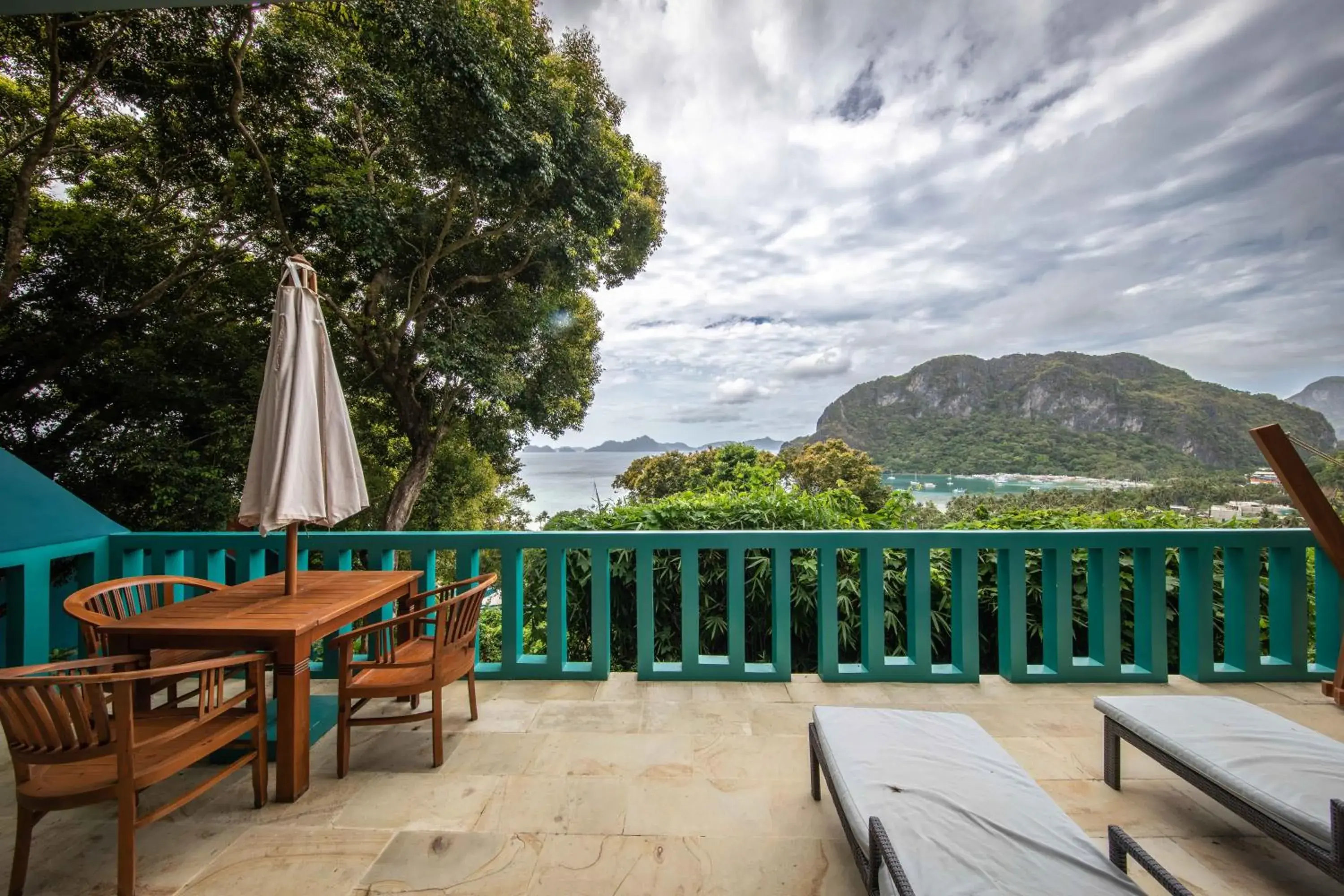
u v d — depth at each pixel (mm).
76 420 10133
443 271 12000
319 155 9547
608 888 1623
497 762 2357
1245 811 1605
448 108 9023
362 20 8469
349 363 11852
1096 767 2320
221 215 10695
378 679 2359
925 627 3268
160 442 9695
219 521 10281
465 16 8820
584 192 10836
